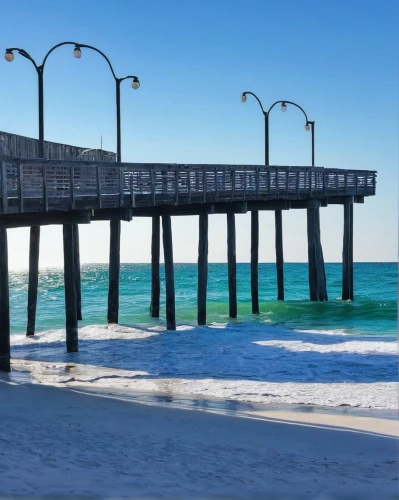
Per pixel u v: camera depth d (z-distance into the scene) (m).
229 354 21.72
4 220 18.50
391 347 22.86
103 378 17.86
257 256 33.66
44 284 80.75
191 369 19.28
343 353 21.75
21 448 9.97
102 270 148.00
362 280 74.94
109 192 21.77
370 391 16.20
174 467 9.44
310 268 35.34
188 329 27.33
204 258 27.92
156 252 31.72
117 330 27.03
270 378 18.00
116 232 28.77
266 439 11.55
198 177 25.50
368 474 9.55
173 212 26.61
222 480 8.94
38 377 17.88
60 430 11.45
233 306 31.70
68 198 19.30
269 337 25.48
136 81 25.25
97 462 9.46
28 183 18.80
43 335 26.72
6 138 24.12
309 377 18.09
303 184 31.72
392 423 12.83
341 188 34.75
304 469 9.73
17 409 13.26
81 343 24.14
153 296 32.03
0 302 18.44
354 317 32.47
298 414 13.60
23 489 8.01
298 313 33.75
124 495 8.00
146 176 23.06
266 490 8.59
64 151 29.66
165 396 15.44
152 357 21.25
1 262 18.34
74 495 7.88
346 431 12.20
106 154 33.91
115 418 12.69
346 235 37.09
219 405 14.47
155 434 11.54
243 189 27.72
